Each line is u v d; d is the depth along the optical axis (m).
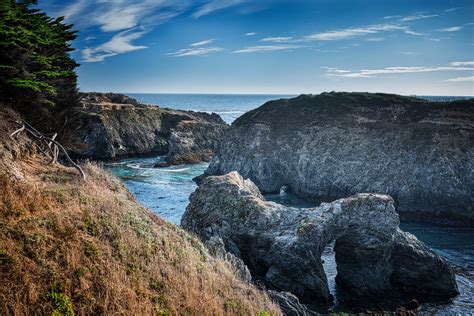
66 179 16.72
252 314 13.43
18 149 17.23
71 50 27.06
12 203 12.21
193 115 123.69
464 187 47.09
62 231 11.95
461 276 28.73
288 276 23.83
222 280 15.14
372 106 66.88
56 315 9.34
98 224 13.20
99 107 95.25
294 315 17.72
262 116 71.75
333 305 23.83
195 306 11.98
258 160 63.03
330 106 69.19
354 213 26.14
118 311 10.25
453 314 22.84
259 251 25.55
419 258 25.88
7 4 20.47
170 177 65.94
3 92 20.31
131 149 91.38
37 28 23.75
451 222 45.78
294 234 24.64
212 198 28.34
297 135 64.81
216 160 68.56
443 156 50.56
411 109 63.44
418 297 25.31
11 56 19.92
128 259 12.55
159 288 12.16
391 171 52.75
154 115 103.62
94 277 10.94
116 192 18.75
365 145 57.91
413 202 48.94
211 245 21.80
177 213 43.41
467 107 61.75
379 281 25.59
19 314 8.91
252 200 27.59
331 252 32.88
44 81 23.47
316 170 57.75
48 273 10.28
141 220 15.59
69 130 27.66
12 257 10.14
